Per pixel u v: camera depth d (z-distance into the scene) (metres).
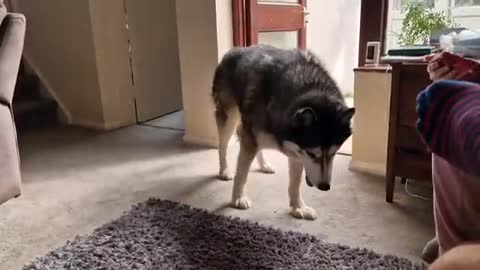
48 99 3.81
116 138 3.36
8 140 1.92
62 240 1.80
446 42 2.10
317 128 1.63
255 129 1.92
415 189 2.24
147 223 1.87
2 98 1.89
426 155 1.96
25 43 3.85
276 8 3.24
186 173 2.57
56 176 2.56
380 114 2.39
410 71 1.91
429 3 2.56
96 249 1.67
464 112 0.82
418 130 0.92
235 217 1.95
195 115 3.12
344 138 1.71
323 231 1.83
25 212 2.08
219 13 2.86
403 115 1.98
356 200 2.13
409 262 1.55
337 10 4.72
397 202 2.10
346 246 1.67
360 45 2.65
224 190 2.30
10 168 1.94
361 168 2.51
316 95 1.71
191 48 3.01
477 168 0.76
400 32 2.66
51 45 3.69
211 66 2.94
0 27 1.93
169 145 3.15
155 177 2.51
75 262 1.59
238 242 1.71
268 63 1.96
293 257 1.59
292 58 1.94
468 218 0.98
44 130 3.62
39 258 1.63
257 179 2.44
